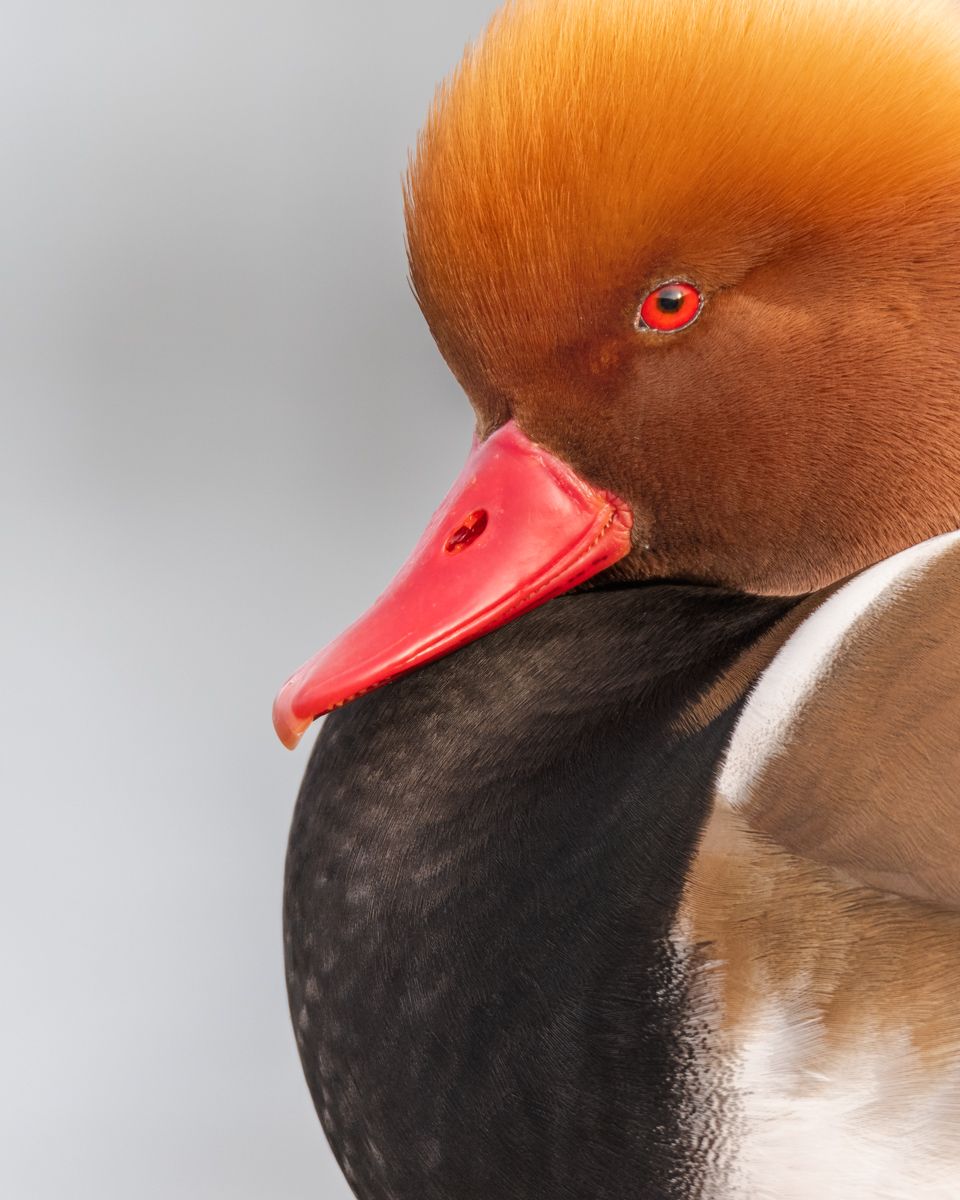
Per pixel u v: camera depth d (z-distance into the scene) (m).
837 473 2.99
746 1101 2.94
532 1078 2.95
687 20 2.98
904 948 2.94
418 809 2.97
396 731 2.98
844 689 2.96
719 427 2.99
